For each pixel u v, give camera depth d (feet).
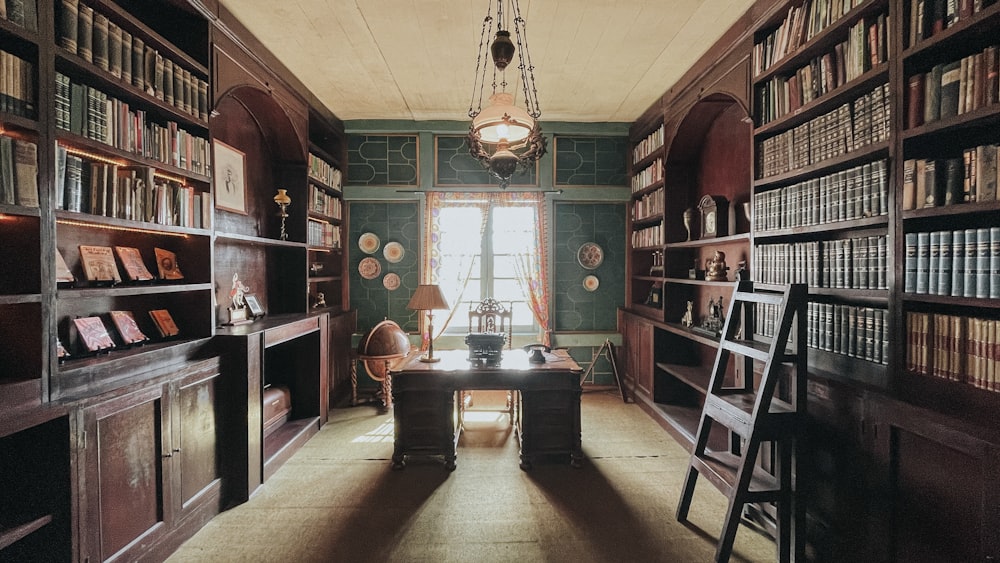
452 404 10.62
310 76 13.15
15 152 5.32
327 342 14.01
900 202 5.98
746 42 9.78
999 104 4.67
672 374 14.02
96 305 7.38
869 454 6.04
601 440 12.43
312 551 7.45
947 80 5.37
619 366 17.95
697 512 8.68
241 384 9.14
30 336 5.57
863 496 6.12
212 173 9.14
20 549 5.66
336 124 16.92
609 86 14.06
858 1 6.74
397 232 17.74
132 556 6.59
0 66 5.19
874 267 6.53
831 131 7.38
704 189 13.82
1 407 5.11
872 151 6.47
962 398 5.17
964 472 4.78
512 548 7.53
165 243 8.83
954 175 5.33
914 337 5.84
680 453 11.54
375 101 15.40
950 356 5.38
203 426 8.29
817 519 6.99
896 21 6.03
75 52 6.19
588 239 18.04
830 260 7.46
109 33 6.84
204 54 8.98
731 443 8.66
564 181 17.88
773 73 8.98
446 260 17.71
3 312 5.59
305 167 13.71
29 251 5.57
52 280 5.72
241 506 8.92
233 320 10.82
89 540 5.91
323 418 13.61
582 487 9.70
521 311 18.28
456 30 10.58
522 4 9.50
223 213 10.89
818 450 7.00
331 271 17.53
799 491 6.72
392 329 15.30
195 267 8.88
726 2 9.43
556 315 17.98
